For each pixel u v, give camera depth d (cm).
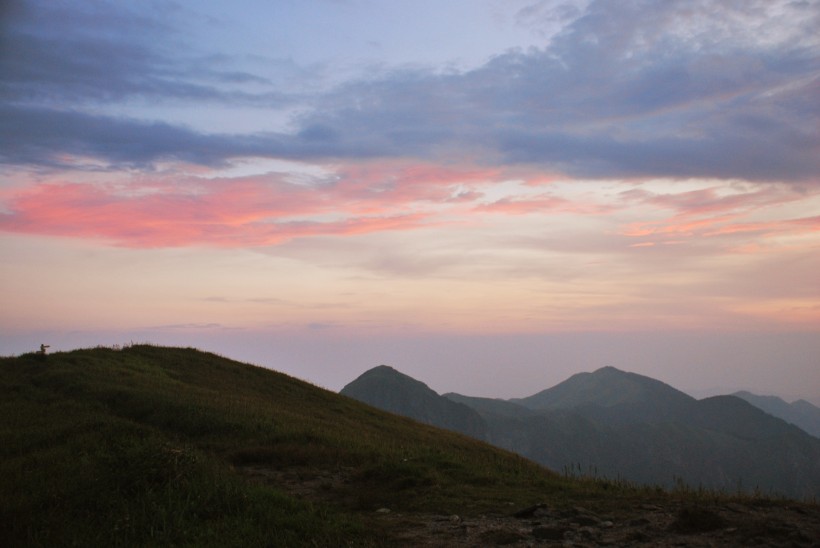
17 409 2012
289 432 1931
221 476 1200
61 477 1147
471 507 1138
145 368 3056
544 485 1399
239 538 873
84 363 2911
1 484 1118
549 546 843
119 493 1052
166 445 1305
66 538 873
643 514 1021
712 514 902
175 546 857
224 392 2888
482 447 2838
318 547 854
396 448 1862
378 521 1038
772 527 834
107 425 1677
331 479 1423
